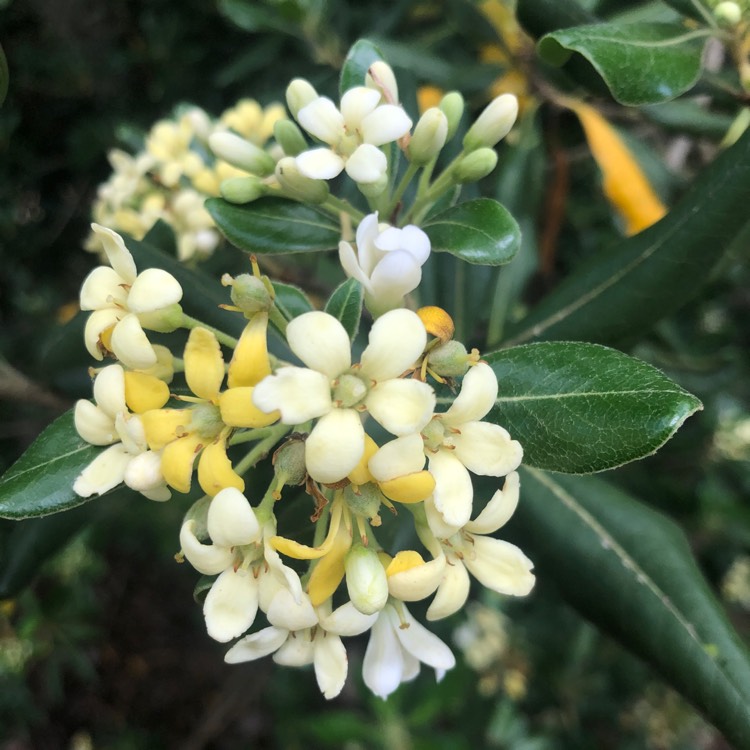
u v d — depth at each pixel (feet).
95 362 0.55
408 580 0.33
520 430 0.38
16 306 1.02
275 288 0.43
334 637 0.35
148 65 0.97
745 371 0.87
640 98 0.39
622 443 0.35
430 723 1.13
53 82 0.97
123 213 0.61
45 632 0.91
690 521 0.88
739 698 0.42
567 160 0.74
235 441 0.37
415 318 0.33
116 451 0.37
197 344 0.34
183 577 1.61
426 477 0.32
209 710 1.59
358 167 0.38
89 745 1.54
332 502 0.36
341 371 0.33
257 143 0.63
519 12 0.49
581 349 0.38
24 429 0.80
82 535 0.96
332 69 0.77
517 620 1.04
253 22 0.73
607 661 1.09
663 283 0.46
